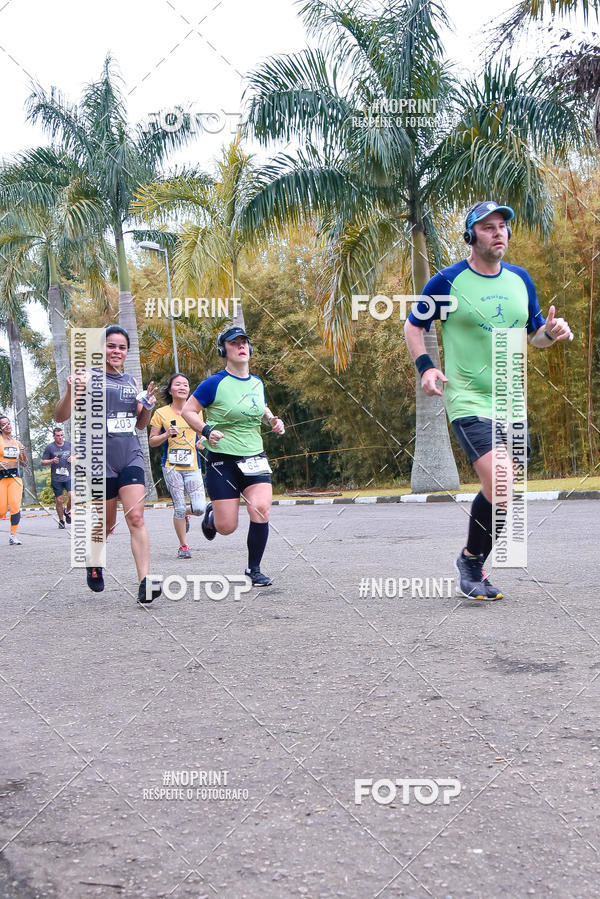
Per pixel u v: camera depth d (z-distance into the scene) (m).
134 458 4.19
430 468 11.70
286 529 8.12
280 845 1.39
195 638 3.11
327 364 10.44
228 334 4.45
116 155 10.46
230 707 2.17
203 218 10.00
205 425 4.38
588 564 4.60
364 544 6.39
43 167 11.49
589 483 12.34
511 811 1.47
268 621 3.40
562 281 14.13
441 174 11.77
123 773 1.74
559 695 2.13
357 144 11.08
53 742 1.96
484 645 2.74
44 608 4.05
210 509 4.91
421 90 11.51
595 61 10.73
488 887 1.23
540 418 14.78
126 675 2.57
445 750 1.78
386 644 2.83
